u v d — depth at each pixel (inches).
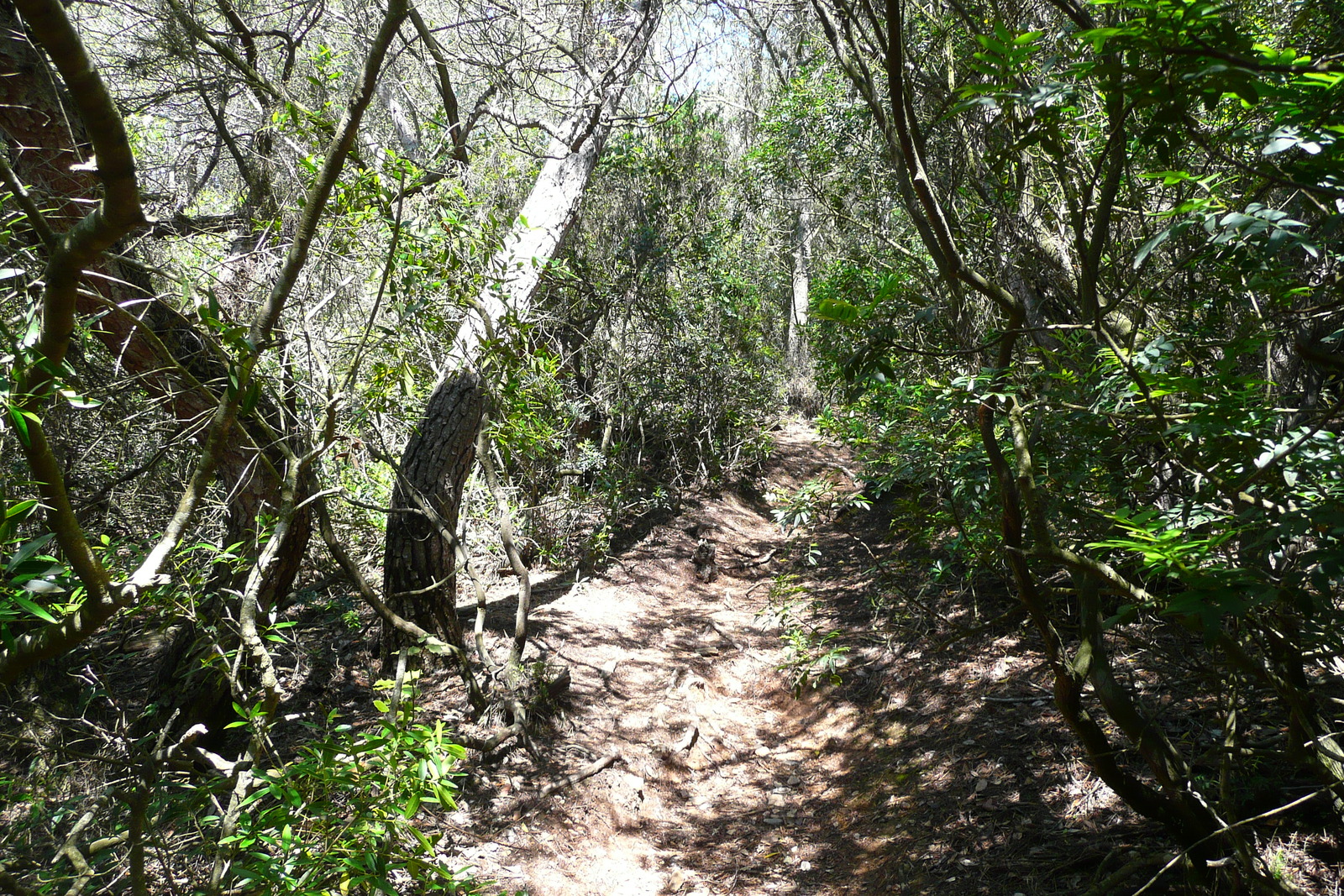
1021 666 224.5
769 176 413.4
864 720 241.1
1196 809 118.3
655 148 428.8
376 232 174.7
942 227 86.7
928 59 136.7
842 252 335.0
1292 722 101.8
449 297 186.1
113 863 111.6
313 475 179.2
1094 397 97.7
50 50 55.2
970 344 122.1
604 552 365.4
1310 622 73.6
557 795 202.2
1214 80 51.6
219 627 153.5
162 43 188.2
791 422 646.5
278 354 163.9
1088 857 149.9
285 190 203.3
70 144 134.5
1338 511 54.6
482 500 334.0
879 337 88.3
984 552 154.9
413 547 244.8
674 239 435.2
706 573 377.7
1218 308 101.4
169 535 75.3
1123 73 55.6
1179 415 77.1
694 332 474.9
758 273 557.9
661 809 215.5
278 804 93.6
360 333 178.4
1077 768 176.4
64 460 171.8
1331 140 56.4
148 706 146.1
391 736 93.3
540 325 262.1
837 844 193.9
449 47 282.2
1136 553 93.0
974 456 155.6
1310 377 98.0
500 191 278.1
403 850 92.8
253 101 197.5
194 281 151.4
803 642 244.8
